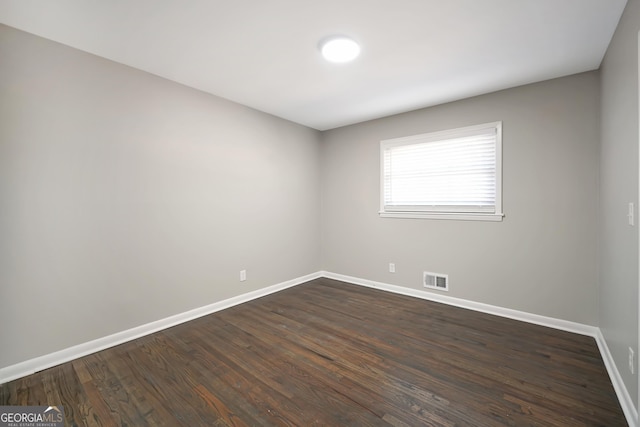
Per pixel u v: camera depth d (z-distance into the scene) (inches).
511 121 119.2
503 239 122.3
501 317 121.2
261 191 149.3
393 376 80.4
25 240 81.4
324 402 70.3
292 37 83.7
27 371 81.4
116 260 99.2
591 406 68.0
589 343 98.3
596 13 72.7
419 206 145.9
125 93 100.3
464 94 125.9
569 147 107.8
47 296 85.1
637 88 61.4
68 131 88.4
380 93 125.0
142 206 105.4
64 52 87.4
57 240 86.8
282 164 160.4
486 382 77.4
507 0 68.4
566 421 63.5
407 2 69.2
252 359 89.4
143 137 105.3
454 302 135.6
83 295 91.9
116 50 91.0
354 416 65.6
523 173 117.0
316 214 183.2
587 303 105.2
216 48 89.7
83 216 91.7
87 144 92.2
